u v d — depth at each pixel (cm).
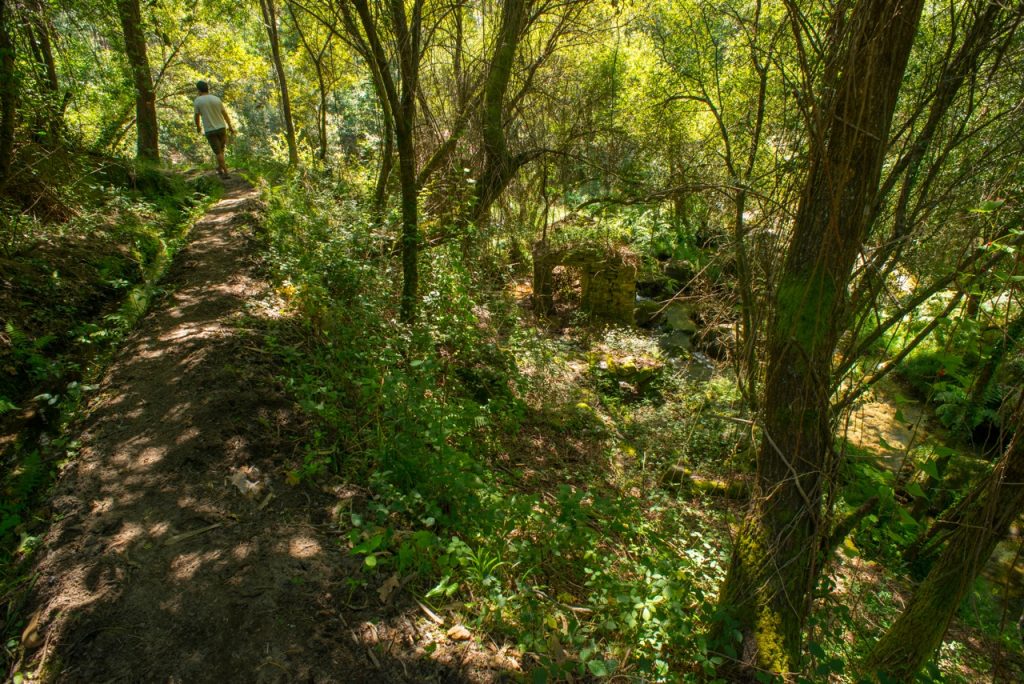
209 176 1150
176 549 283
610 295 1073
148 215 760
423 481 356
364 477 358
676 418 718
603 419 695
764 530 290
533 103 830
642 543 423
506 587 308
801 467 283
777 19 532
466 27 832
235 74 1576
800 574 283
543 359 732
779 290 285
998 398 476
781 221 308
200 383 402
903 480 560
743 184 362
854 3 261
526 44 792
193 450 342
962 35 314
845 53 256
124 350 454
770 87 586
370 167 1184
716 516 535
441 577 296
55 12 605
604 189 892
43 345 411
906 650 315
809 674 273
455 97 823
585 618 309
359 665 244
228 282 598
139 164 935
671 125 966
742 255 360
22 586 266
